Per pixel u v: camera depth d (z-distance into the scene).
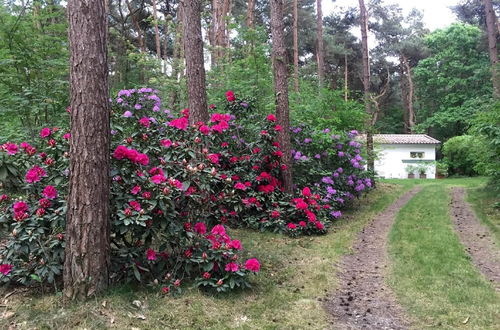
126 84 10.55
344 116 10.40
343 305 3.73
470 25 29.06
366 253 5.61
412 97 34.72
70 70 3.16
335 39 29.45
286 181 7.23
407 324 3.33
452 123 28.00
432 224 7.39
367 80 13.59
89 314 2.92
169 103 9.20
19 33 5.74
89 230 3.12
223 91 9.15
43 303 3.10
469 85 27.80
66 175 3.57
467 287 4.09
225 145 6.47
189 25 6.26
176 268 3.69
